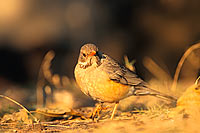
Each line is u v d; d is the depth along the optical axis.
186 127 6.32
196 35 14.30
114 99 8.19
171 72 14.27
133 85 8.41
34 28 15.55
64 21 15.78
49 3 15.70
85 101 10.53
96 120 8.10
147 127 6.74
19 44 15.66
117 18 15.54
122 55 15.26
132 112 8.70
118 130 6.78
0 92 13.41
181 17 14.49
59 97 10.84
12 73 16.53
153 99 9.77
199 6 14.29
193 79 13.42
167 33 14.66
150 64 13.81
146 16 15.02
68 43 15.73
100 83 7.93
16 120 8.10
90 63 8.05
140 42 15.12
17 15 15.46
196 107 7.26
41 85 13.28
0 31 15.48
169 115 7.57
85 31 15.76
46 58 14.99
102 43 15.56
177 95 9.78
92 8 15.84
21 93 12.68
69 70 15.48
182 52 14.35
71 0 15.90
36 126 7.68
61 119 8.55
